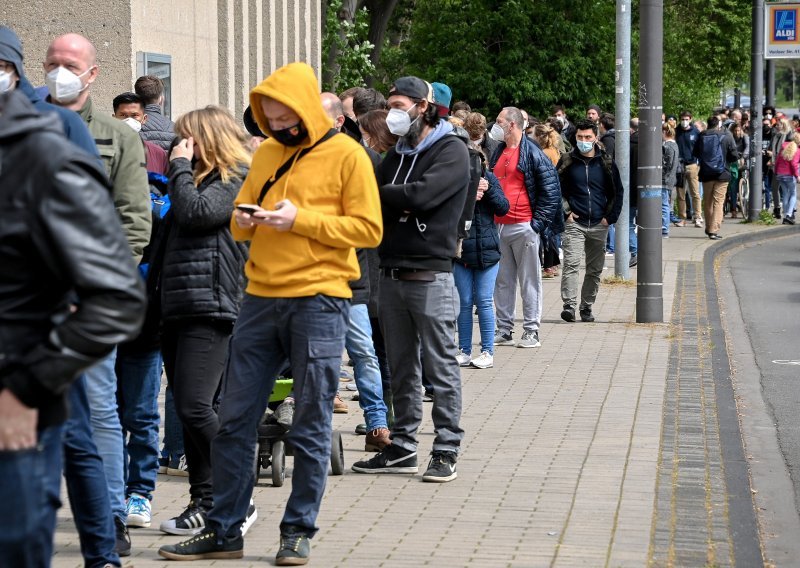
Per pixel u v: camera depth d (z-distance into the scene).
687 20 64.69
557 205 17.50
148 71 18.11
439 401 10.59
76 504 7.47
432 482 10.52
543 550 8.56
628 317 20.66
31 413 4.83
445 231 10.38
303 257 8.05
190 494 9.24
